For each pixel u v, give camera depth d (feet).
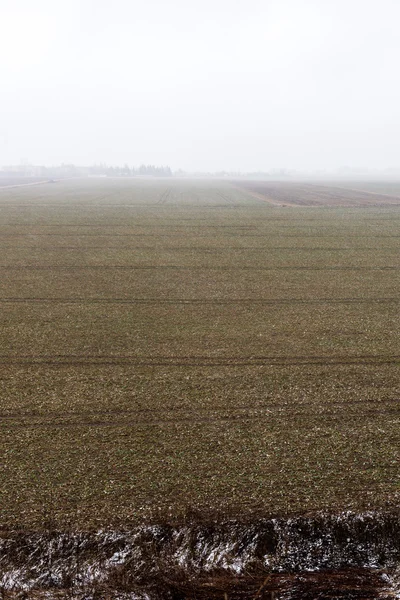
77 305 57.47
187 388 36.81
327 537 23.61
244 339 46.83
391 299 60.49
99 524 23.72
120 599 21.30
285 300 60.03
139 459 28.35
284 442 29.99
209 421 32.30
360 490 25.93
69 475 26.94
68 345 45.19
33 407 33.94
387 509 24.63
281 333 48.47
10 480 26.50
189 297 61.11
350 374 39.27
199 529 23.68
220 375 39.04
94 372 39.60
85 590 21.62
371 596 21.42
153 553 22.88
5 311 54.95
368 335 47.93
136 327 50.06
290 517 24.17
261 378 38.52
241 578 22.17
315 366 40.75
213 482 26.48
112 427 31.58
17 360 41.86
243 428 31.50
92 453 28.86
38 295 61.62
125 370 39.99
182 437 30.50
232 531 23.66
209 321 52.06
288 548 23.26
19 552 22.62
